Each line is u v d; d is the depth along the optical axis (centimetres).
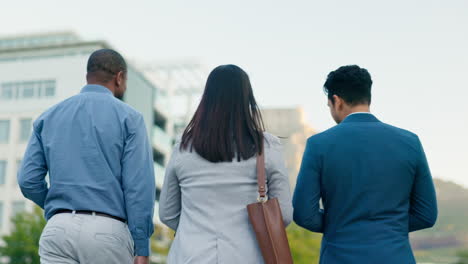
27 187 298
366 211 266
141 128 301
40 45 4500
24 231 2606
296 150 12444
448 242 8375
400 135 279
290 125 12950
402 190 271
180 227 259
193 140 259
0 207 4175
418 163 275
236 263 245
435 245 7394
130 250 296
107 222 285
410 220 281
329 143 278
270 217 248
